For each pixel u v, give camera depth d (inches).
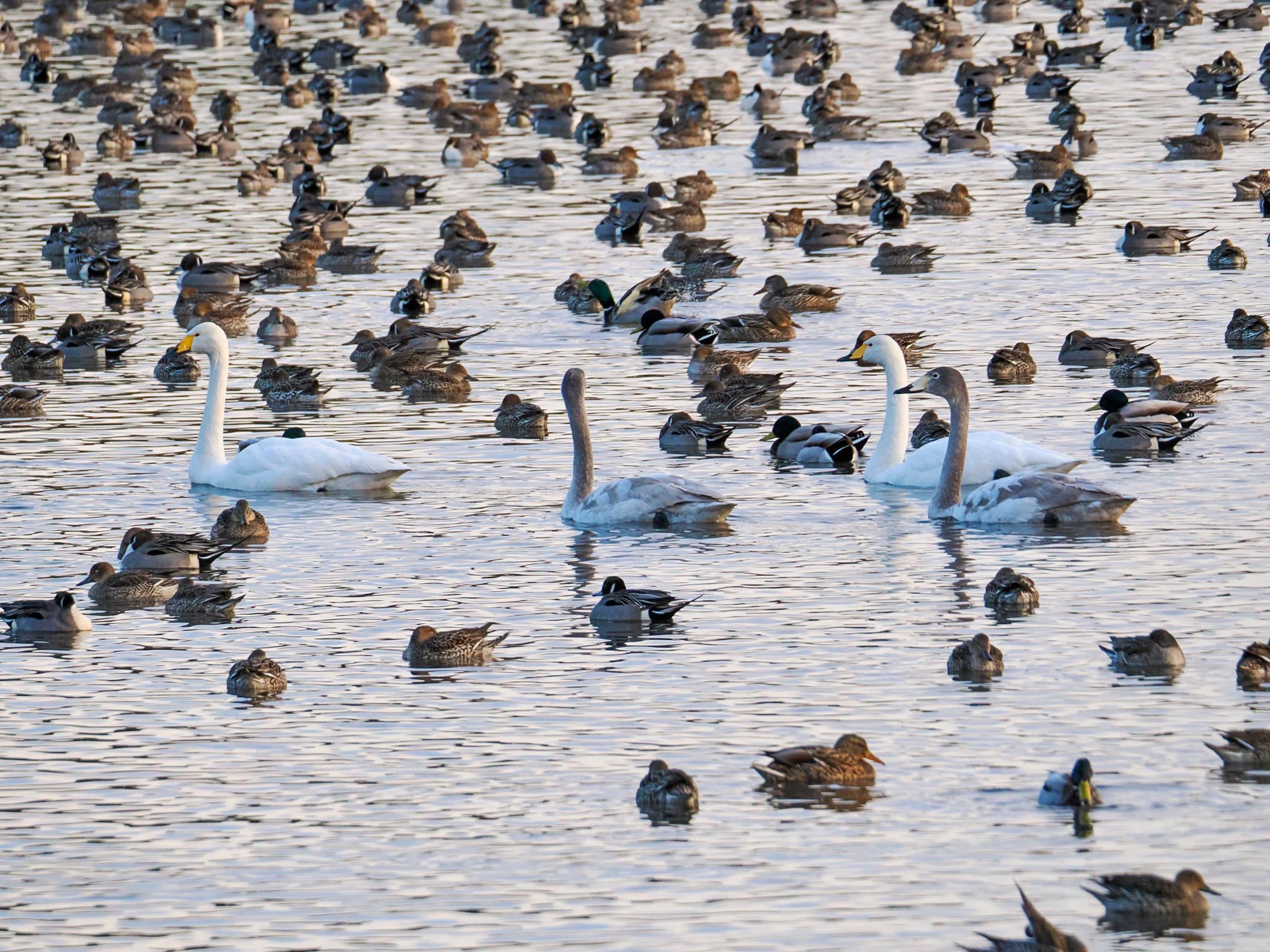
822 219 3309.5
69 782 1201.4
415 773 1200.2
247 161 3969.0
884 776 1168.2
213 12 5984.3
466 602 1537.9
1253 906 996.6
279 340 2632.9
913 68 4702.3
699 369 2353.6
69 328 2554.1
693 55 5088.6
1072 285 2741.1
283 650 1440.7
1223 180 3449.8
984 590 1525.6
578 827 1113.4
